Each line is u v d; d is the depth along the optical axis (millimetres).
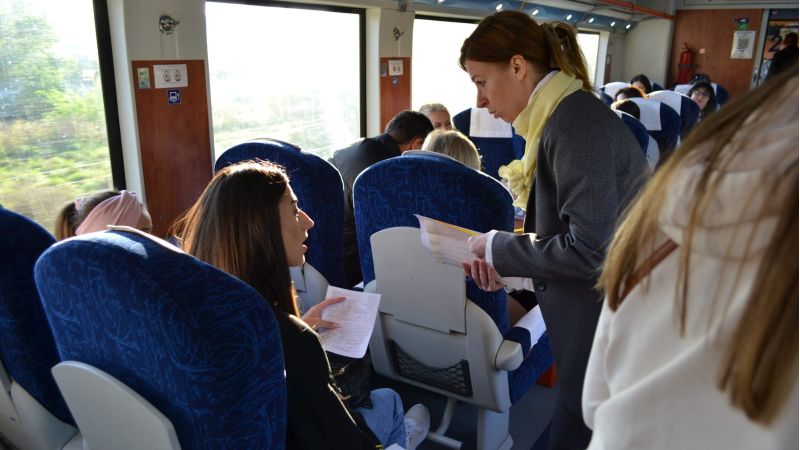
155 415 925
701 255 433
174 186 2928
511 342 1805
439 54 5258
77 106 2572
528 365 2000
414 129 2820
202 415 906
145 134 2736
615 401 496
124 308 895
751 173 403
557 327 1365
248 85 3434
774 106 417
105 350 978
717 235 416
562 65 1305
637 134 3355
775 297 379
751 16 9500
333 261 2359
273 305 1271
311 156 2195
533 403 2486
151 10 2637
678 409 449
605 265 548
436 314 1808
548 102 1289
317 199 2195
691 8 9914
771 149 400
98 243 941
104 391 990
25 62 2365
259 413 941
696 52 10047
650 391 463
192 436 939
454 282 1707
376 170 1731
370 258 1980
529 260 1291
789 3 9172
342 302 1761
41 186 2516
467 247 1459
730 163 417
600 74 9547
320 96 4004
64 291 978
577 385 1372
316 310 1716
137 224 1870
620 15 8516
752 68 9672
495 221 1617
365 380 1615
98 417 1047
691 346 442
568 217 1257
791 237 374
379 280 1893
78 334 1012
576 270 1224
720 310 421
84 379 1015
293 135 3861
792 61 434
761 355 387
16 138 2391
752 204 398
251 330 888
